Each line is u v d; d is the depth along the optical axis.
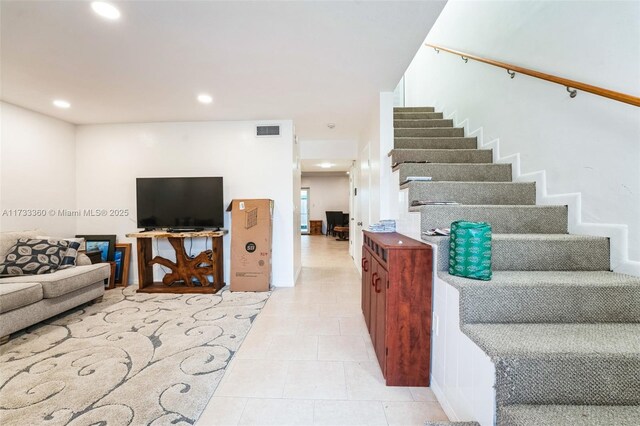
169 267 3.77
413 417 1.51
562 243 1.64
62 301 2.70
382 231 2.58
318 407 1.58
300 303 3.24
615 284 1.32
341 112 3.59
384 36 1.96
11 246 2.90
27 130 3.38
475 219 1.96
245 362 2.02
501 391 1.05
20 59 2.25
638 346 1.09
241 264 3.69
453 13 3.76
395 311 1.74
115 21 1.78
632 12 1.49
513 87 2.50
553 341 1.13
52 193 3.68
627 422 0.95
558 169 2.01
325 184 11.25
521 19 2.40
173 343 2.27
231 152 3.96
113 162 4.01
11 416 1.48
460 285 1.34
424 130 3.44
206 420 1.48
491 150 2.83
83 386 1.73
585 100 1.78
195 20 1.78
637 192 1.48
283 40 2.00
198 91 2.91
